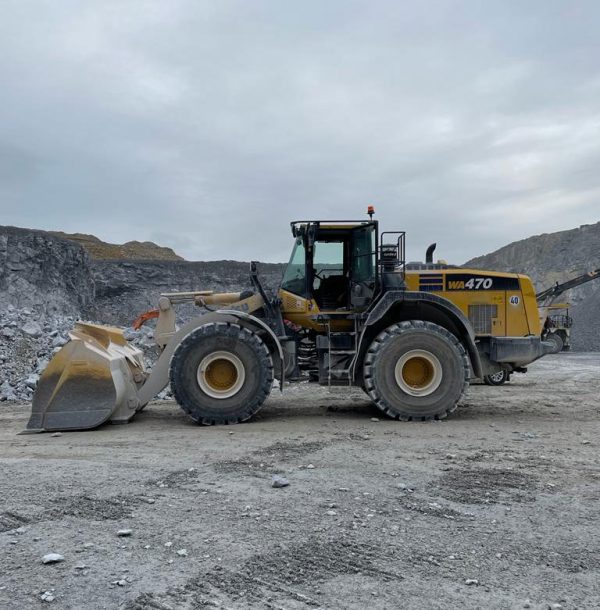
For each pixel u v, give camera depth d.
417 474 4.62
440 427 6.77
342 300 7.94
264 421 7.30
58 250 34.75
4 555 3.08
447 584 2.79
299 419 7.44
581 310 41.78
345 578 2.85
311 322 7.81
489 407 8.76
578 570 2.93
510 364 8.06
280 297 7.97
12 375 10.30
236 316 7.47
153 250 76.62
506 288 8.04
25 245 32.62
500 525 3.52
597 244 63.25
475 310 8.00
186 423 7.25
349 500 3.97
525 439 6.06
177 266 48.38
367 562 3.02
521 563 3.01
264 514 3.69
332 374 7.49
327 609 2.56
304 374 8.16
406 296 7.36
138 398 7.34
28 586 2.74
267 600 2.64
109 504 3.89
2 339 11.37
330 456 5.24
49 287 32.88
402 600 2.64
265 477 4.54
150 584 2.77
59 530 3.43
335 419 7.41
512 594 2.69
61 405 6.76
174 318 8.09
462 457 5.21
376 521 3.57
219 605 2.59
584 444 5.82
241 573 2.89
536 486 4.32
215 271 48.91
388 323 7.74
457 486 4.30
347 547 3.20
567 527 3.50
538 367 18.06
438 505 3.87
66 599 2.62
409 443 5.84
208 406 7.07
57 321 15.29
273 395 10.06
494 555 3.10
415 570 2.93
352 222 7.77
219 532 3.40
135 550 3.15
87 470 4.78
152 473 4.68
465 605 2.59
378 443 5.84
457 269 8.16
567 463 5.02
